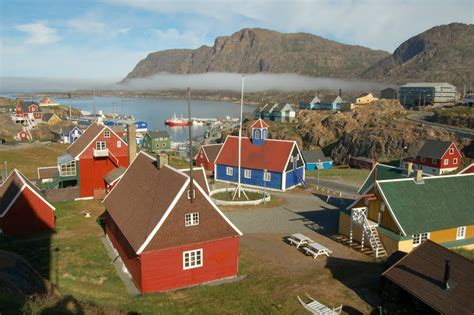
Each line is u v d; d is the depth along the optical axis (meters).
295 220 46.19
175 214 27.77
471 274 22.11
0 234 39.03
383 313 23.67
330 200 56.16
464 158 91.38
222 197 55.16
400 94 187.25
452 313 20.53
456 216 35.84
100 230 41.09
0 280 24.05
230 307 24.44
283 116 164.75
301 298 25.77
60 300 21.64
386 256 34.34
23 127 120.06
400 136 108.56
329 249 36.53
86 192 54.00
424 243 25.56
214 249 29.16
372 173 45.75
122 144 55.75
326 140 134.12
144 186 33.47
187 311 23.75
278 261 33.25
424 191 36.62
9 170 69.38
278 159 62.66
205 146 77.50
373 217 37.19
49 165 74.31
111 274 30.12
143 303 24.66
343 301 25.41
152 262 27.00
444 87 174.38
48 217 40.81
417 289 22.83
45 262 31.89
